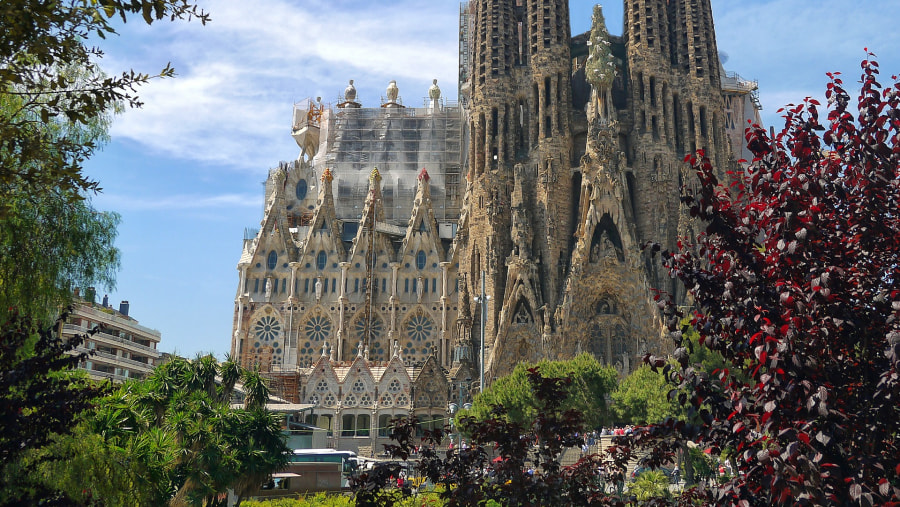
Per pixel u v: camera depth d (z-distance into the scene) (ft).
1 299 72.79
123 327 409.49
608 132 382.22
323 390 363.56
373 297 417.28
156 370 152.66
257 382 164.14
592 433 252.21
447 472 64.95
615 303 367.86
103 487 78.38
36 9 43.19
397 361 364.58
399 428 65.72
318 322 416.46
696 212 50.34
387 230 430.20
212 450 130.11
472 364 361.30
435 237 424.46
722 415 47.34
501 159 396.16
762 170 50.24
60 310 83.56
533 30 415.64
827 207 47.21
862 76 49.67
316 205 442.09
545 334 352.28
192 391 151.12
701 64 406.62
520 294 365.61
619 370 353.31
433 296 416.05
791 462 40.09
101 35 46.11
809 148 50.24
